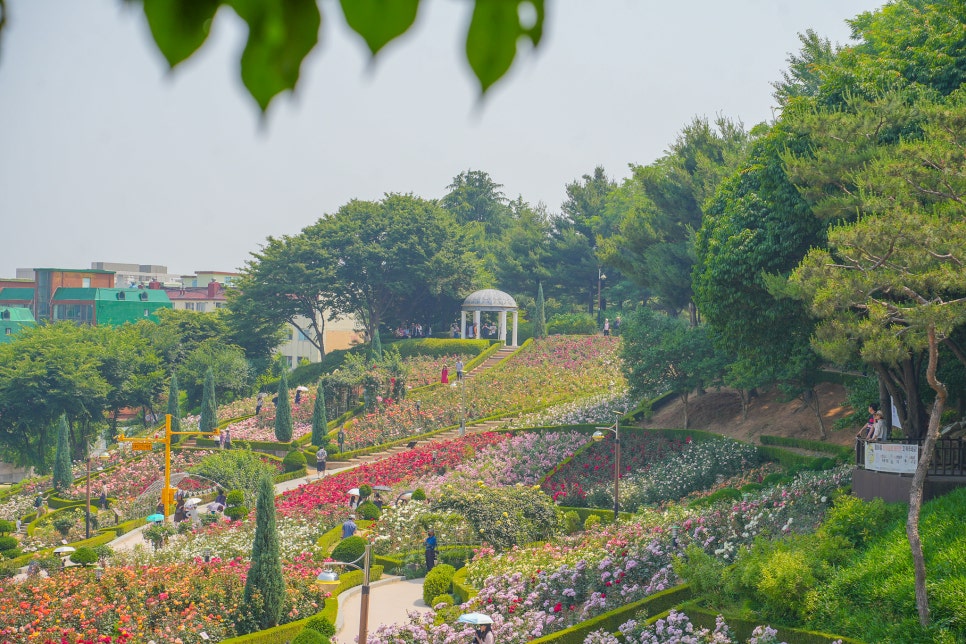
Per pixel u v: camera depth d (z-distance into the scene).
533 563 26.53
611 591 23.25
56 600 23.20
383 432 57.91
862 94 28.48
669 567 23.20
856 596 18.77
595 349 72.94
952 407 29.81
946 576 17.89
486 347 75.69
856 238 19.08
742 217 30.84
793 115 29.06
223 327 89.38
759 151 35.19
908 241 18.80
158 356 84.50
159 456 59.34
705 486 35.91
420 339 79.62
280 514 39.22
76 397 75.44
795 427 38.25
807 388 36.09
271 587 24.67
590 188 93.38
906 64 28.86
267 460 55.38
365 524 36.28
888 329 20.27
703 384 44.62
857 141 23.92
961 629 16.56
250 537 33.78
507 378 65.81
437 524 34.22
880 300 19.83
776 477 30.22
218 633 23.50
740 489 31.48
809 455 34.19
